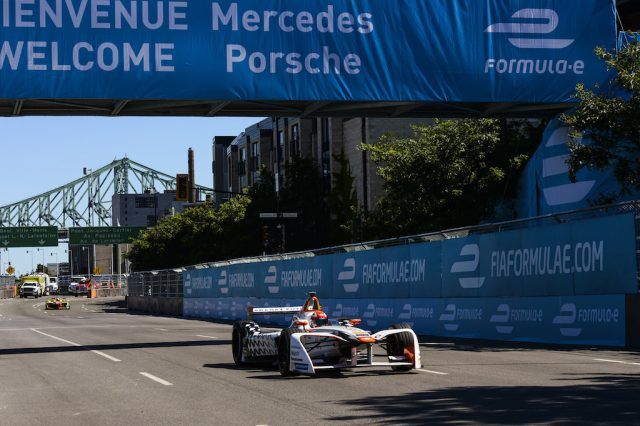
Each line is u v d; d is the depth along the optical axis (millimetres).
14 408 11555
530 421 8969
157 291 60344
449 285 25062
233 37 24703
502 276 22734
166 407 11156
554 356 16969
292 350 14062
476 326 23672
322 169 63906
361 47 25547
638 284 18375
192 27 24453
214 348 22406
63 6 23719
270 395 12000
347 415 9945
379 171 39562
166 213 153625
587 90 26625
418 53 25891
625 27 39938
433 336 25141
